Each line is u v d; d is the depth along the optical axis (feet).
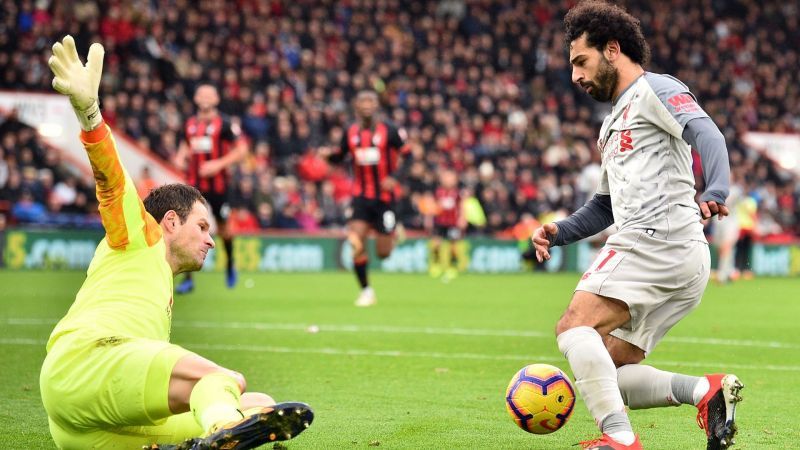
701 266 48.67
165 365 40.42
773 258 277.23
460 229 242.78
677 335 112.68
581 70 50.01
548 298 166.09
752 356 94.43
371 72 287.89
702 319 133.90
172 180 225.76
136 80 240.12
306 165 246.27
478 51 311.06
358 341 100.48
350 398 67.72
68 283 174.09
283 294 163.63
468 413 62.64
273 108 252.62
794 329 120.88
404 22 308.19
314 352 91.45
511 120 289.12
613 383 46.78
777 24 363.56
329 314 129.29
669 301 49.06
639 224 48.21
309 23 292.40
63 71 40.45
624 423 46.06
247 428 37.19
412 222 254.88
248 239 234.58
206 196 148.97
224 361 85.10
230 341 99.14
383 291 177.68
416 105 281.13
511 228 264.31
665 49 336.70
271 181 242.17
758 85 344.69
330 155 144.66
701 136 46.01
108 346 41.39
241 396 45.27
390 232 144.46
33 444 52.37
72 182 221.66
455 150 269.44
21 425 57.21
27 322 113.19
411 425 58.59
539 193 267.39
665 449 53.21
